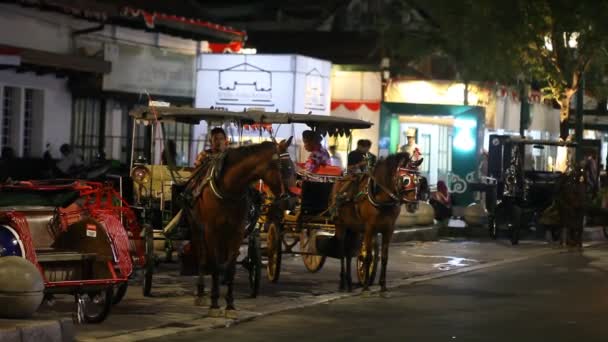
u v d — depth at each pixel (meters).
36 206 14.12
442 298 17.06
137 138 30.06
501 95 37.75
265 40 40.06
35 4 24.39
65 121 27.53
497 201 28.72
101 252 13.39
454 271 21.05
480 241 28.27
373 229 17.06
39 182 14.70
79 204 14.92
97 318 13.54
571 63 31.86
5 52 23.19
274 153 14.08
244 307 15.46
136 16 27.42
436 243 27.03
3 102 25.59
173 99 31.03
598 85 34.72
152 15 27.94
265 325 14.09
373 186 16.95
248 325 14.07
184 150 31.17
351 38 39.00
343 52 38.12
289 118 18.33
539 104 41.91
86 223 13.63
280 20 40.50
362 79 36.81
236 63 30.97
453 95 36.66
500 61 32.22
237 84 31.00
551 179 29.69
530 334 13.83
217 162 14.45
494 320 14.88
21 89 25.95
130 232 14.78
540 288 18.64
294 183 14.32
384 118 35.44
